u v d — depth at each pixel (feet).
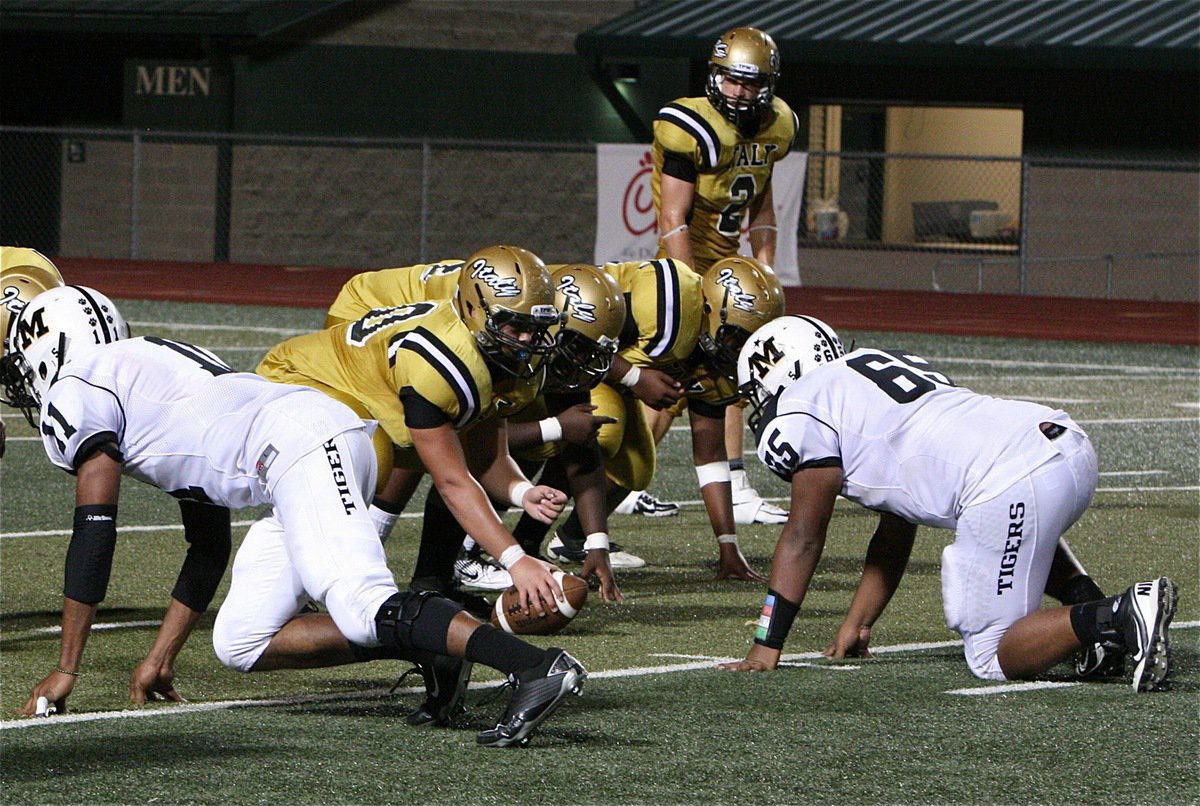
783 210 176.55
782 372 45.29
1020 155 194.08
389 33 209.05
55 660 45.78
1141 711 40.27
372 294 54.49
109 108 211.41
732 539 59.26
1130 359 132.57
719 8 202.80
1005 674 42.80
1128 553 64.44
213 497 38.50
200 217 209.26
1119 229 184.96
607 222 169.48
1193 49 174.60
